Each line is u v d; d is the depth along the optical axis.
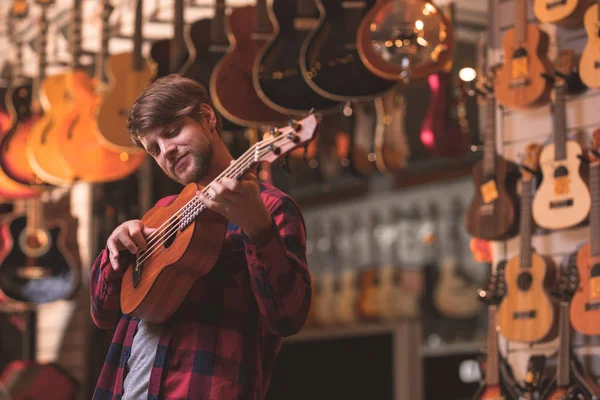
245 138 5.00
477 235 3.77
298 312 2.03
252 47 4.34
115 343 2.25
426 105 5.38
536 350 3.62
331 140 5.61
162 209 2.31
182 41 4.79
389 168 5.51
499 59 3.92
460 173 7.89
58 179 5.07
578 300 3.35
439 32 3.74
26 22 6.59
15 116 5.40
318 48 4.03
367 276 8.97
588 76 3.39
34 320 6.09
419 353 7.22
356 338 7.32
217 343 2.11
